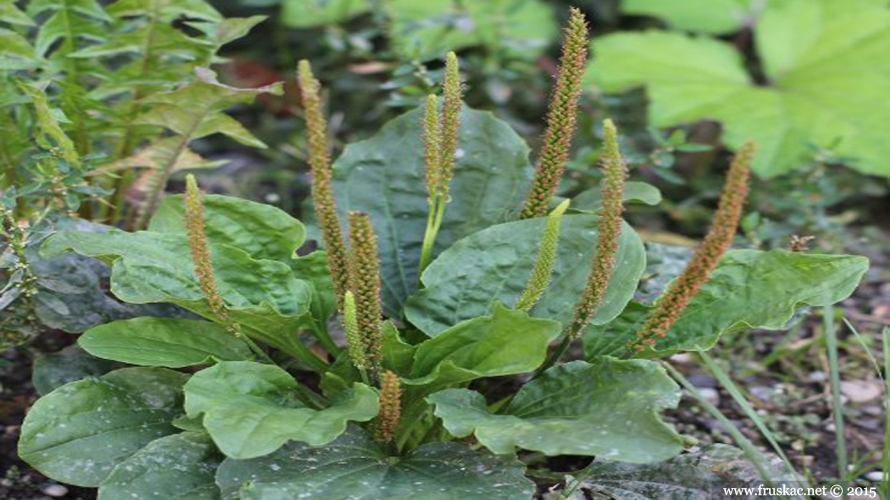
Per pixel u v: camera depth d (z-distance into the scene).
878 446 1.22
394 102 1.32
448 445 1.07
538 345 1.04
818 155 1.43
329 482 1.03
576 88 1.08
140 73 1.23
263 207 1.13
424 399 1.08
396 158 1.20
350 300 1.02
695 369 1.31
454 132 1.08
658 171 1.34
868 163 1.45
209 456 1.06
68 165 1.15
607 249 1.04
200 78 1.15
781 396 1.28
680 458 1.10
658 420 1.00
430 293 1.11
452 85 1.06
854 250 1.48
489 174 1.19
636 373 1.03
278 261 1.13
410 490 1.03
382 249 1.18
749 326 1.09
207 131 1.20
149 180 1.23
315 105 1.01
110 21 1.22
